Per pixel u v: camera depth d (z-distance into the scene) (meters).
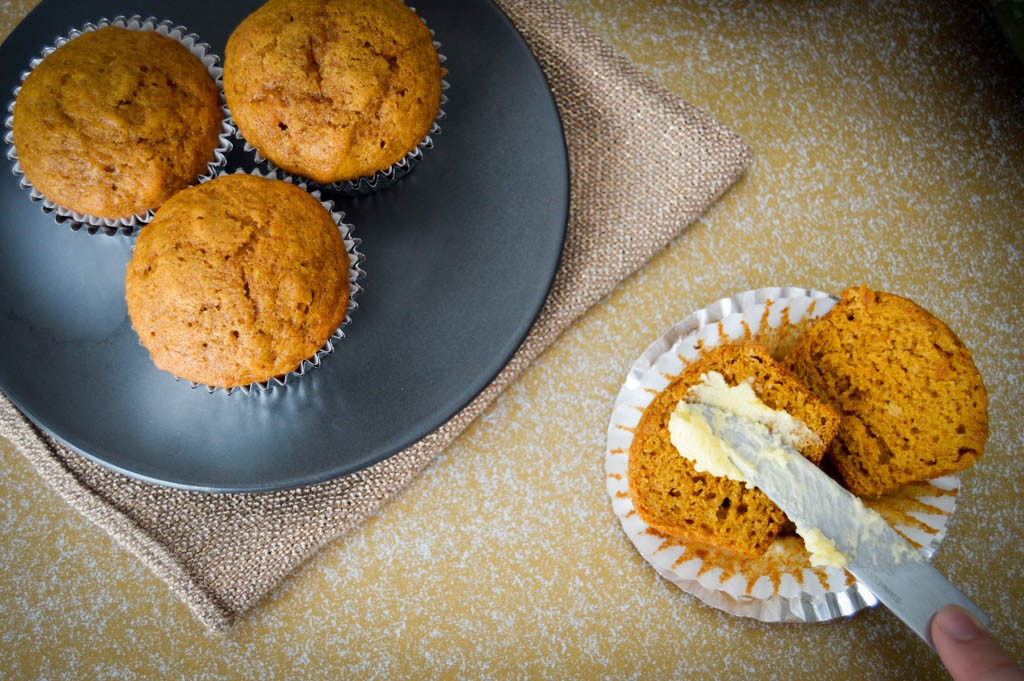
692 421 0.37
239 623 0.41
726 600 0.40
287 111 0.38
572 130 0.43
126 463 0.39
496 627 0.41
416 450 0.41
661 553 0.40
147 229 0.38
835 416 0.38
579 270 0.42
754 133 0.44
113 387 0.40
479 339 0.40
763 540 0.38
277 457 0.39
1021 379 0.43
